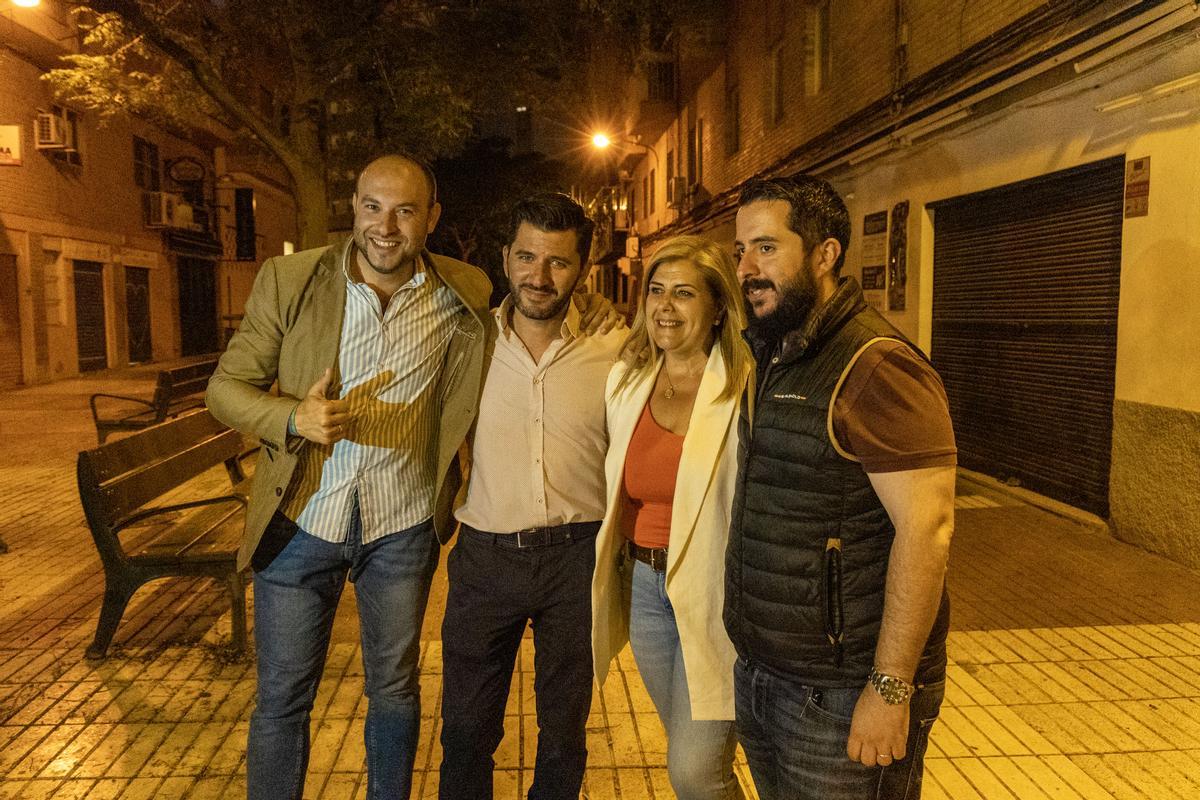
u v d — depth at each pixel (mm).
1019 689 4051
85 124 20688
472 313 2734
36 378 18422
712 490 2320
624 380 2506
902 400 1721
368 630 2816
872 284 10453
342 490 2666
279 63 11352
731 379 2309
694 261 2338
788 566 1848
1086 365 6891
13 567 5879
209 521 4949
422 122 10992
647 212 28547
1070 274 7035
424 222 2623
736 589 1991
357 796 3188
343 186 10734
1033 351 7582
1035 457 7621
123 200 22812
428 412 2805
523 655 4406
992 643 4578
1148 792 3232
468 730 2713
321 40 10086
